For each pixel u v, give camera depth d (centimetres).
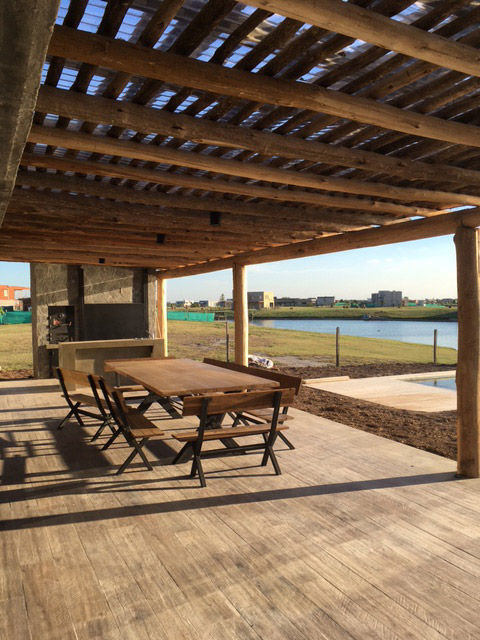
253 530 356
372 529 356
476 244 476
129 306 1246
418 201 544
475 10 231
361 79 287
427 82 302
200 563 311
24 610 264
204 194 564
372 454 532
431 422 691
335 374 1205
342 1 200
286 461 511
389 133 380
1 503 410
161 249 923
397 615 257
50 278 1162
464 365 461
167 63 244
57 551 328
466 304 464
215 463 507
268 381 521
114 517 380
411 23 247
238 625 250
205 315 4022
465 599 271
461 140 338
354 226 696
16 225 646
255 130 346
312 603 268
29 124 138
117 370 634
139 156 367
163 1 210
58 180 479
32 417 733
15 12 91
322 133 381
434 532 351
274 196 504
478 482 446
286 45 249
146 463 486
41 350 1148
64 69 276
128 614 260
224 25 242
